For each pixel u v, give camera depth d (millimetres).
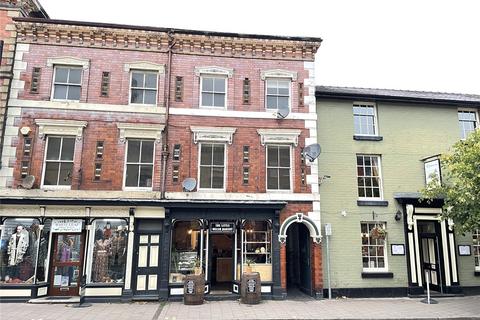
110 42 13781
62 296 12406
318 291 13078
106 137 13148
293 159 13891
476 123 16141
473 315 10656
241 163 13602
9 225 12227
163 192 12922
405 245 14219
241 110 13992
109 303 11969
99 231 12648
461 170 11227
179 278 12820
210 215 13023
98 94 13406
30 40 13406
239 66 14312
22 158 12602
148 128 13305
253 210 13242
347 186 14469
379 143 15078
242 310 11086
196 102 13844
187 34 14047
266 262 13273
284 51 14555
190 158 13430
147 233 12789
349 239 14008
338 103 15164
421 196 13406
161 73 13867
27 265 12148
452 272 14008
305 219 13406
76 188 12680
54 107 13055
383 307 11734
